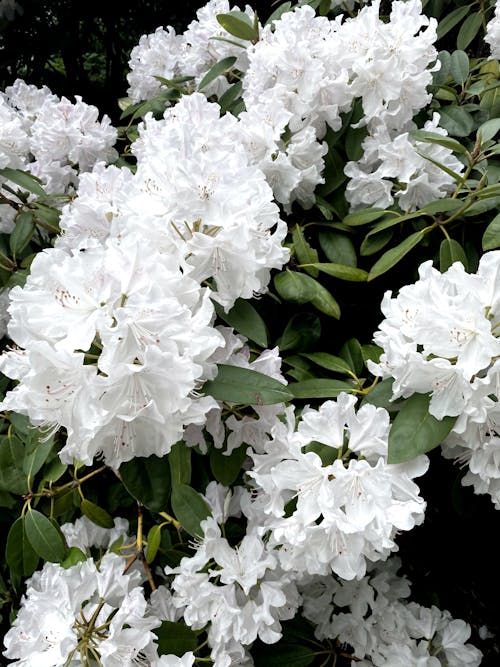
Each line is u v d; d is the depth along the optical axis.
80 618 0.84
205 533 0.87
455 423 0.80
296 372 0.95
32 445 0.91
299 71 1.03
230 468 0.88
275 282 0.96
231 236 0.80
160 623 0.85
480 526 1.12
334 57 1.04
